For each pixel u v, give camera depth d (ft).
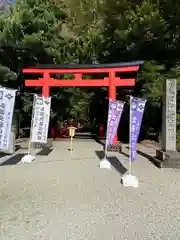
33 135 34.68
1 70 55.26
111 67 50.70
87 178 25.49
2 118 26.17
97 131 87.92
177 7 47.75
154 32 50.39
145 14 51.88
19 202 18.51
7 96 26.35
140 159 37.06
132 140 26.22
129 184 22.81
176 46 51.21
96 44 70.85
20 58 58.85
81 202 18.54
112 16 59.26
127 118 67.00
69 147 50.62
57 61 64.64
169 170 29.73
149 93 52.85
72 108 84.58
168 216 16.17
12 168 30.01
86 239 13.07
